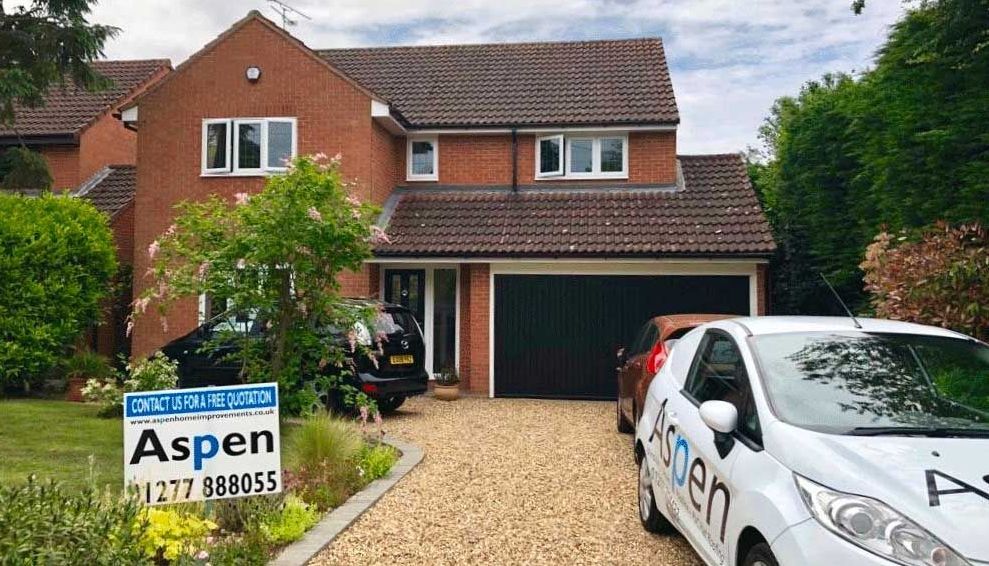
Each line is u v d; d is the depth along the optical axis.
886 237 9.88
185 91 17.05
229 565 5.22
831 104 20.50
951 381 4.83
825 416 4.48
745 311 15.31
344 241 9.06
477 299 15.95
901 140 13.16
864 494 3.68
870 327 5.40
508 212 16.97
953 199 12.23
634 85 18.86
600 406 14.44
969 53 11.12
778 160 25.11
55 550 4.12
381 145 17.44
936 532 3.44
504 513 6.99
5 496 4.56
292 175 9.02
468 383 16.42
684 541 6.20
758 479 4.21
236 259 8.91
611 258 15.12
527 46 21.33
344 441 8.16
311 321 9.38
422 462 9.12
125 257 18.62
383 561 5.77
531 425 12.02
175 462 5.63
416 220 16.84
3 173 19.86
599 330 15.62
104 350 17.70
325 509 6.90
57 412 11.88
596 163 17.98
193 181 16.95
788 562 3.72
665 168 17.72
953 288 8.20
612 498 7.51
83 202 15.45
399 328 12.77
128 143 22.81
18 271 13.46
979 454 4.02
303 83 16.80
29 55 18.28
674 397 5.97
